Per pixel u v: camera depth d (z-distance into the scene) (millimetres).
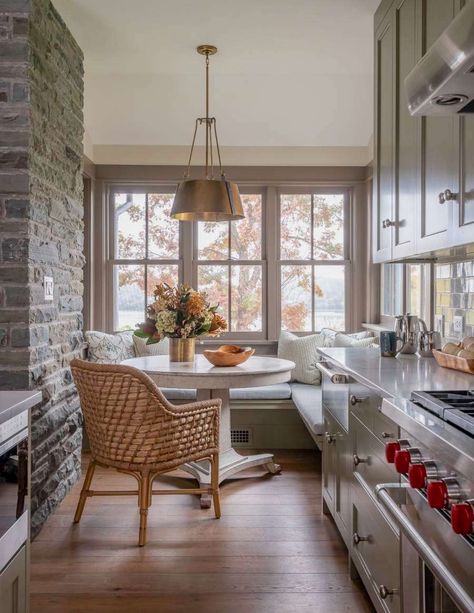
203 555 2246
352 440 1977
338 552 2275
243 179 4387
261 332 4496
